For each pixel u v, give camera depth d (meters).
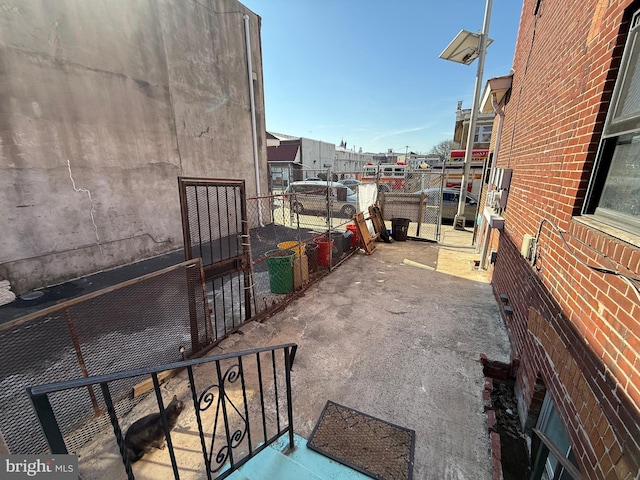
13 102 4.59
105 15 5.63
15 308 4.36
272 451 2.04
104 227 5.95
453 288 5.25
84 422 2.27
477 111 8.73
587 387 1.65
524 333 2.99
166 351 3.17
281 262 4.84
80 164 5.49
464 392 2.76
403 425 2.40
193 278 3.16
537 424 2.45
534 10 3.93
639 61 1.52
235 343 3.54
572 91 2.32
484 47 7.84
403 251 7.77
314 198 11.97
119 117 6.04
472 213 11.83
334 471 2.00
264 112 10.42
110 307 4.09
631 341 1.31
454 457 2.14
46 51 4.90
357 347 3.47
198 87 7.76
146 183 6.67
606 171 1.85
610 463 1.36
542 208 2.78
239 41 8.99
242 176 9.52
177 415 2.30
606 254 1.58
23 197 4.79
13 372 2.71
